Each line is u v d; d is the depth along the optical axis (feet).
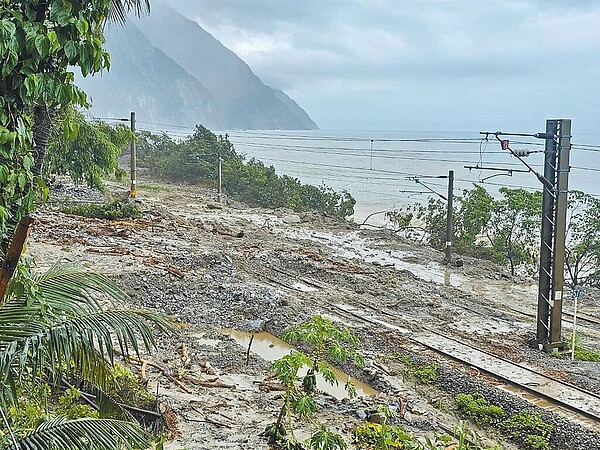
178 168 177.88
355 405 41.91
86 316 15.34
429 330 58.49
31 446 13.91
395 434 28.45
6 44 12.59
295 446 31.71
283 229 111.55
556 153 53.57
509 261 99.25
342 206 146.41
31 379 15.19
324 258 86.07
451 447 35.65
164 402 37.68
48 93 14.02
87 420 14.97
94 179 96.12
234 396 42.04
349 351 33.47
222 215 119.85
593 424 40.29
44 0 13.98
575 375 48.16
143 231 90.27
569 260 89.20
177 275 67.62
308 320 58.85
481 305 69.26
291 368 31.45
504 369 48.96
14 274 14.62
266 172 161.48
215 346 52.95
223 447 32.94
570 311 69.56
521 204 96.32
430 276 83.56
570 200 89.10
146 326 15.92
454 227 106.83
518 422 40.47
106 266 66.95
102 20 16.61
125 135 102.27
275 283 73.72
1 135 13.14
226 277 72.02
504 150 54.24
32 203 14.84
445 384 46.57
